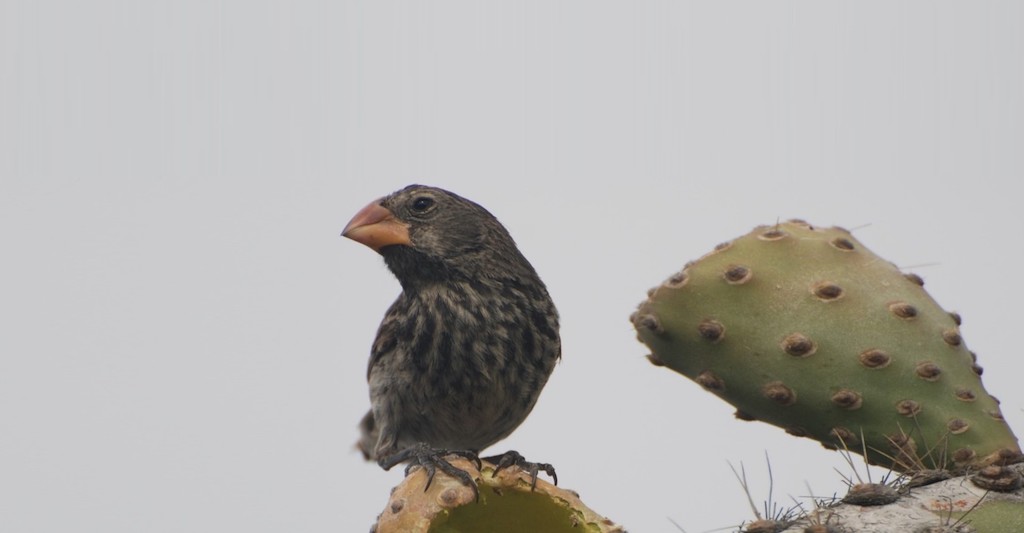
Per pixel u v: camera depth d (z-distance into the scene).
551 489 5.91
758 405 7.38
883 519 5.94
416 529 5.68
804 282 7.30
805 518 6.06
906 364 7.11
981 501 6.07
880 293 7.31
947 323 7.36
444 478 5.88
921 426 7.05
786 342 7.20
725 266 7.40
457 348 10.65
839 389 7.13
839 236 7.57
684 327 7.41
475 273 10.80
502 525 6.02
